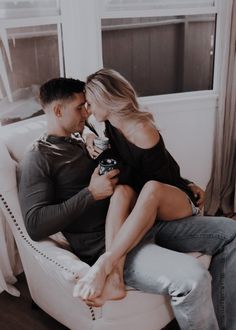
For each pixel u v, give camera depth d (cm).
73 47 232
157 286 140
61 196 161
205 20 261
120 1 234
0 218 194
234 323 157
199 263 142
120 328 149
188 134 269
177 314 141
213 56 266
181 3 246
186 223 162
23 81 218
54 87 156
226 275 156
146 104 252
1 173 159
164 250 149
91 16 225
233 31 241
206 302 138
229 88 255
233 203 279
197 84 276
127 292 144
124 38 249
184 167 276
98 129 216
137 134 155
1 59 204
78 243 161
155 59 262
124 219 151
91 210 159
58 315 168
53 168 156
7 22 202
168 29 257
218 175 273
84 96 160
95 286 133
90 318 151
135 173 168
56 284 156
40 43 222
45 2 217
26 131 184
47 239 160
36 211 147
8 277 205
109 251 141
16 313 192
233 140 268
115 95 152
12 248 208
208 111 267
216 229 158
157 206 151
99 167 155
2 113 212
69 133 165
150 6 241
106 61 250
